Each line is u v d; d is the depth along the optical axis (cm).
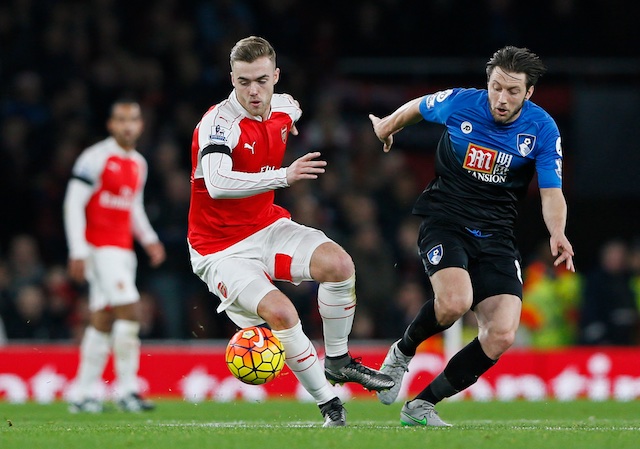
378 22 5984
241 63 2183
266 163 2294
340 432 1978
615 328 4600
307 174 2095
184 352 3850
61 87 5500
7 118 5372
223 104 2247
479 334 2227
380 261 4800
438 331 2269
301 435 1917
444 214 2284
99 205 3331
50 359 3803
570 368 3919
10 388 3781
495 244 2277
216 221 2281
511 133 2252
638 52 5909
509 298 2214
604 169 5669
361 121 5788
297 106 2377
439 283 2189
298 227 2294
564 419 2847
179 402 3631
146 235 3547
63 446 1798
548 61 5838
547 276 4575
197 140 2264
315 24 5959
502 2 5966
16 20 5581
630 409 3272
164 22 5716
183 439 1873
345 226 5034
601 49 5925
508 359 3906
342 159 5384
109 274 3306
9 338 4469
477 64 5881
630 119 5669
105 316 3312
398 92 5872
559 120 5731
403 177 5362
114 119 3369
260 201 2297
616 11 5953
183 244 4850
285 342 2134
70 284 4675
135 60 5612
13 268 4647
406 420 2273
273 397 3862
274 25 5897
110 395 3844
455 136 2286
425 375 3850
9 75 5500
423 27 5969
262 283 2175
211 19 5788
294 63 5841
